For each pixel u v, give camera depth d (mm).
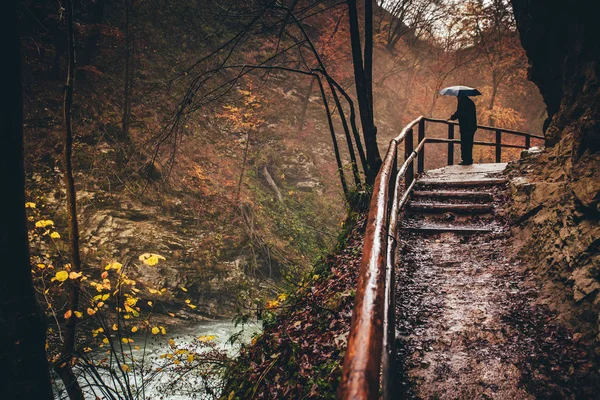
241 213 16969
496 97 29516
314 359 4000
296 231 17703
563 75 6809
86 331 10641
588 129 4352
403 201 6445
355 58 7824
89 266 12883
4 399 3453
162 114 18547
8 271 3582
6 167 3543
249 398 4137
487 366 3348
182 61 20438
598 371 3166
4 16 3420
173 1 20578
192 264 14453
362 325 1570
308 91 24484
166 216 15492
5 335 3500
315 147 23125
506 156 27375
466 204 6809
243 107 20125
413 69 30906
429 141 9867
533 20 7336
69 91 5598
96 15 17422
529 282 4504
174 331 12484
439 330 3848
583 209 4262
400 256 5391
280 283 15680
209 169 18250
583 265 3965
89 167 15172
